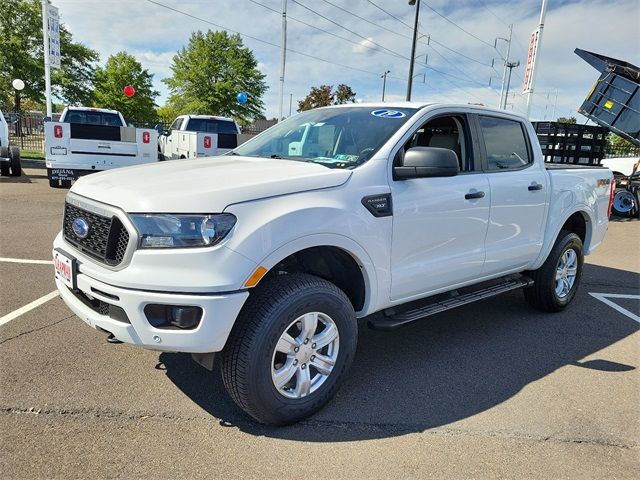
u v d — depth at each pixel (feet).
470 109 13.82
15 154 45.78
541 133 48.55
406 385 11.68
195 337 8.52
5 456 8.41
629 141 43.01
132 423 9.57
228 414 10.07
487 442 9.52
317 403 10.03
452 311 17.22
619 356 13.79
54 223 26.86
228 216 8.64
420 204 11.55
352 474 8.45
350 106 13.88
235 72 131.85
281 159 12.03
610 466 8.95
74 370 11.41
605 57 43.47
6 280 17.24
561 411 10.75
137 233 8.54
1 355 11.93
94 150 38.52
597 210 18.45
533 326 15.96
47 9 56.13
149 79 152.35
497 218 13.84
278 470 8.47
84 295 9.90
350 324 10.32
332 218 9.76
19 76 111.96
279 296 9.15
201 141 42.45
